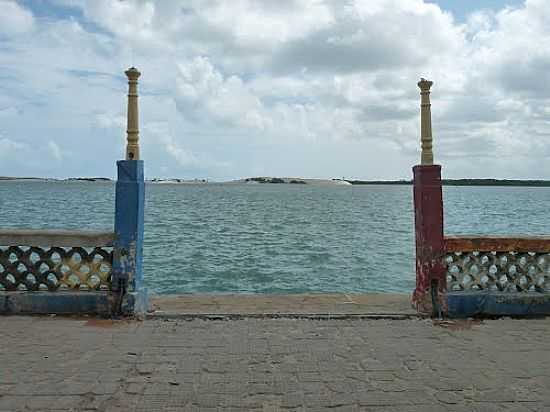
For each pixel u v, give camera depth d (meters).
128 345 5.35
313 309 6.79
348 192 172.75
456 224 40.28
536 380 4.55
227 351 5.20
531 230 35.22
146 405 3.98
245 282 15.84
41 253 6.54
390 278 16.55
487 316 6.62
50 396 4.12
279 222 38.81
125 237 6.43
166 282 15.76
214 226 34.59
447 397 4.18
